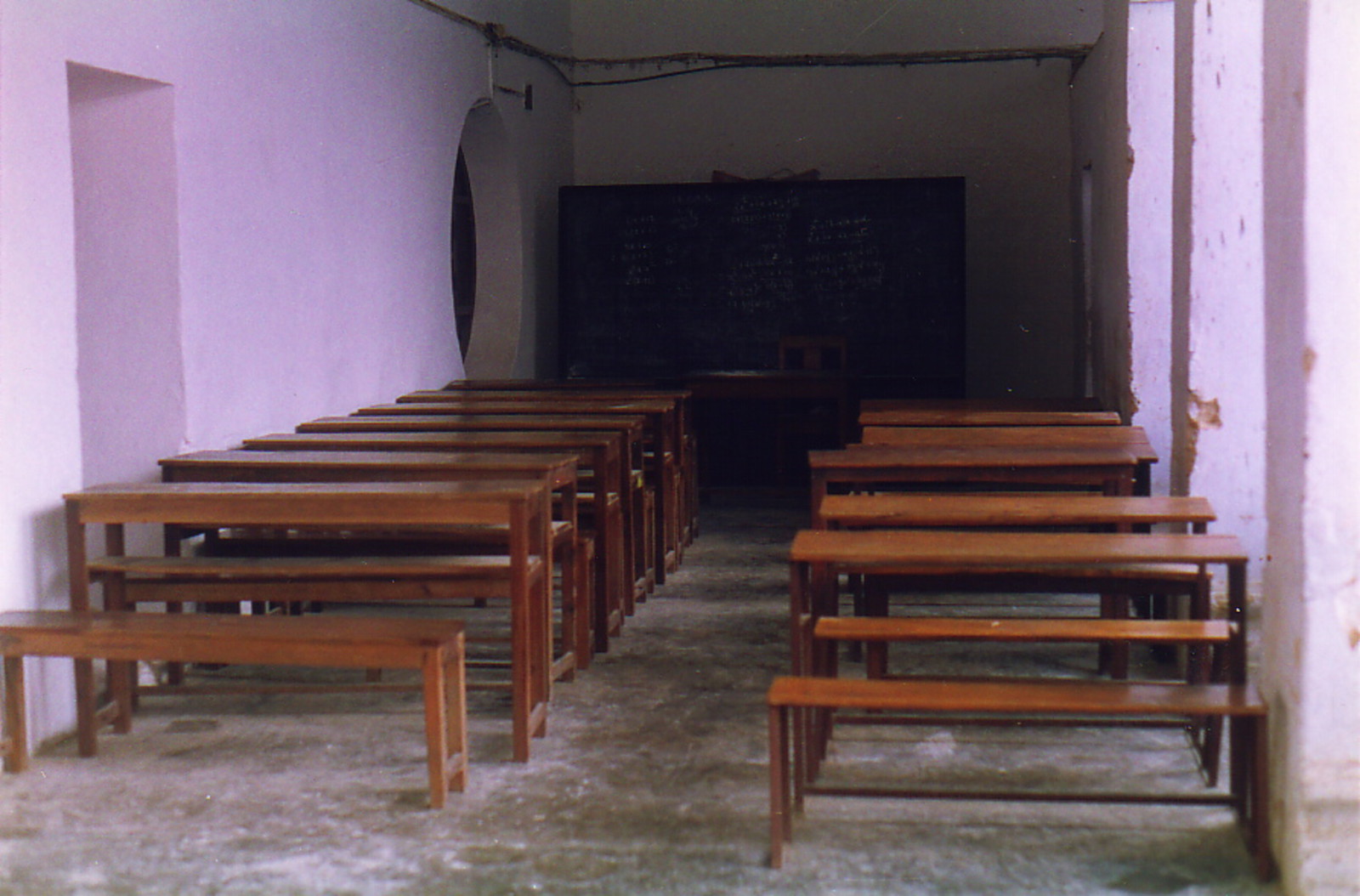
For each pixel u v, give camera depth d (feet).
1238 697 10.12
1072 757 12.67
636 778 12.21
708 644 17.26
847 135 33.91
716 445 33.37
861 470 15.75
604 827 11.05
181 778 12.25
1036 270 33.19
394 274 23.20
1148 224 21.13
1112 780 12.02
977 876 10.03
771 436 33.09
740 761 12.66
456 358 26.48
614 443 17.84
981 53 33.06
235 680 15.67
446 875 10.17
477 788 11.96
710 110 34.45
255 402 18.16
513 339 30.68
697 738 13.37
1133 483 16.78
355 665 11.54
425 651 11.41
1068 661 16.17
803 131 34.09
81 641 11.90
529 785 12.02
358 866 10.34
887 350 31.81
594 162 34.88
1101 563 11.47
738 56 34.12
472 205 30.68
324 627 11.87
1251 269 16.20
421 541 16.02
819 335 32.07
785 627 18.17
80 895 9.87
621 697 14.82
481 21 27.58
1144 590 13.53
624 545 18.65
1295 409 9.43
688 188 32.30
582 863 10.36
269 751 12.96
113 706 13.39
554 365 33.73
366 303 21.94
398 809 11.46
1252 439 16.44
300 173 19.44
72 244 13.69
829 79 33.88
